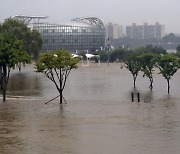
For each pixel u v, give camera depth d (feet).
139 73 399.44
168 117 141.49
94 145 100.89
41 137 111.24
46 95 227.20
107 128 122.42
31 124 132.46
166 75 244.42
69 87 274.57
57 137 110.93
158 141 103.55
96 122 133.59
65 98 211.20
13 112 161.17
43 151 95.91
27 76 383.24
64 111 161.99
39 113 157.69
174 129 118.62
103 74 411.13
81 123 132.36
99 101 195.72
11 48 210.59
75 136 111.86
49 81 321.52
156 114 149.18
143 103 184.03
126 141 104.47
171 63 236.63
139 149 95.96
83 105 179.83
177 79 327.26
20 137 111.75
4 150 97.50
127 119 138.62
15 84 298.35
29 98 211.41
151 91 244.01
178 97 208.64
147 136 109.70
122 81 320.91
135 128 121.49
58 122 135.44
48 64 195.72
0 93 236.02
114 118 141.38
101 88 266.98
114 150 95.71
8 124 133.28
